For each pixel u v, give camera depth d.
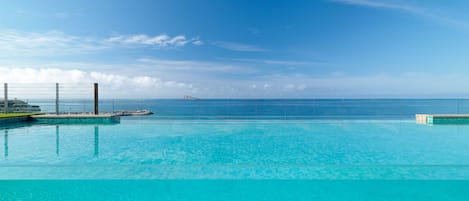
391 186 3.39
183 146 5.89
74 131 7.97
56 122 10.00
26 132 7.75
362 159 4.77
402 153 5.18
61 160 4.72
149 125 9.34
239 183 3.49
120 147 5.78
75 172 3.74
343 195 3.25
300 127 8.86
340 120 10.45
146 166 3.98
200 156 5.01
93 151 5.39
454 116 9.56
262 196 3.24
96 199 3.17
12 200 3.10
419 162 4.54
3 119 8.83
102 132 7.82
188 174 3.73
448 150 5.41
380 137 6.95
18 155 5.03
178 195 3.26
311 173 3.78
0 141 6.38
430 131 7.90
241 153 5.27
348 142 6.32
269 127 8.90
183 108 31.73
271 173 3.78
